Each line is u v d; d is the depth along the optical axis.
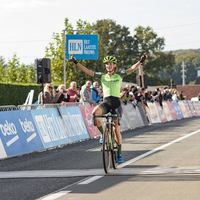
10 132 16.56
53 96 21.98
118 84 13.12
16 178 12.10
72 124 21.89
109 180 11.20
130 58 128.88
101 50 58.94
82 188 10.32
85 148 19.08
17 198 9.62
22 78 66.12
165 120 40.47
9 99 40.72
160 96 40.16
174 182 10.59
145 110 35.16
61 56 54.91
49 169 13.50
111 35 126.56
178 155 15.48
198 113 57.41
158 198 9.02
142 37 127.81
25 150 17.16
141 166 13.30
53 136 19.58
